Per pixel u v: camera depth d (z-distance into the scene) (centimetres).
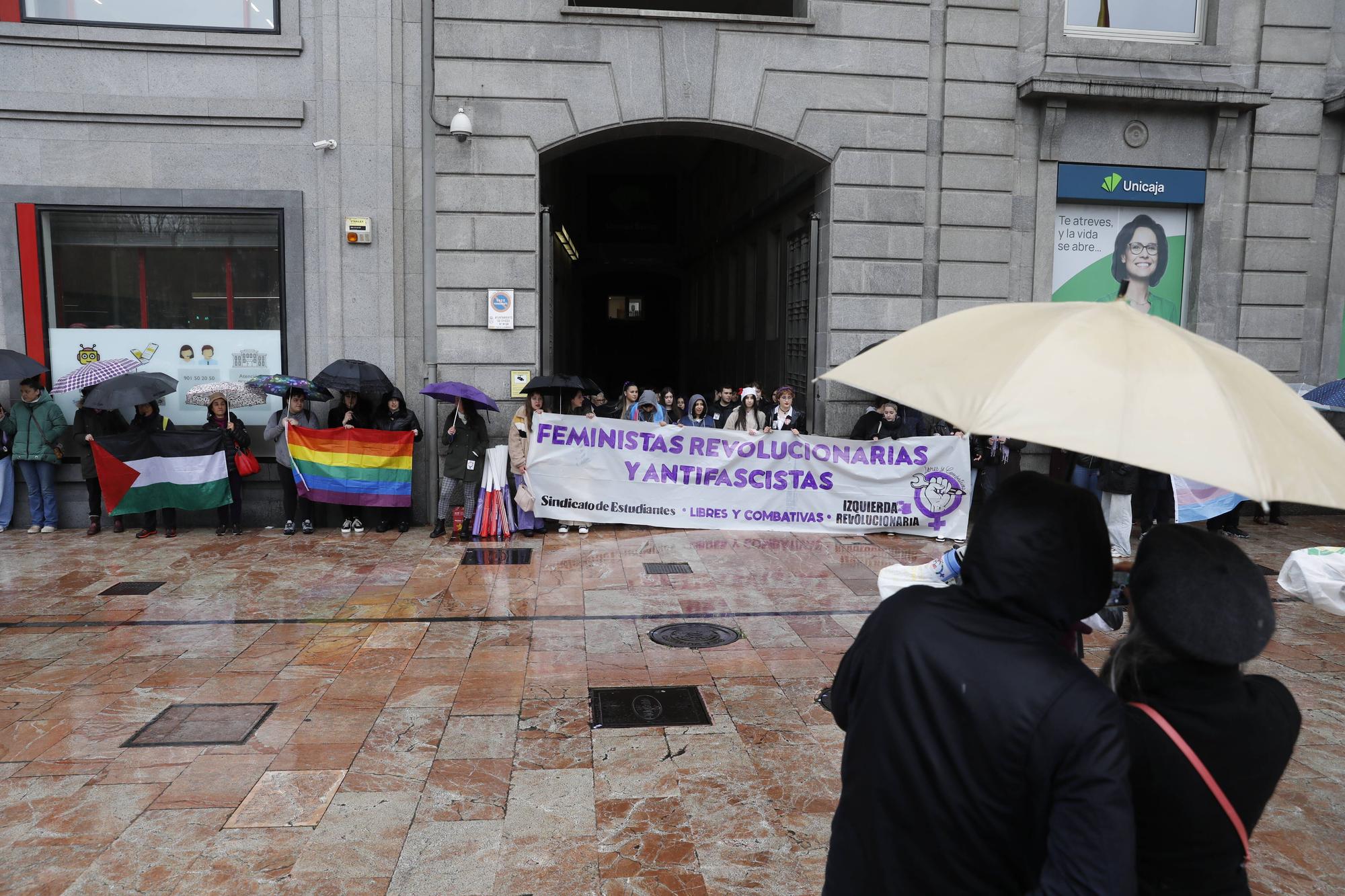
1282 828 400
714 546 937
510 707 524
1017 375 165
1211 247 1141
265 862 368
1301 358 1176
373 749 471
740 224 1703
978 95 1087
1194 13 1151
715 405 1245
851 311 1095
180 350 1046
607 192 2630
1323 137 1151
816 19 1060
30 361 960
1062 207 1132
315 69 1017
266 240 1040
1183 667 168
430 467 1055
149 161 1011
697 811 409
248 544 948
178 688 552
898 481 1004
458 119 1005
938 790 164
